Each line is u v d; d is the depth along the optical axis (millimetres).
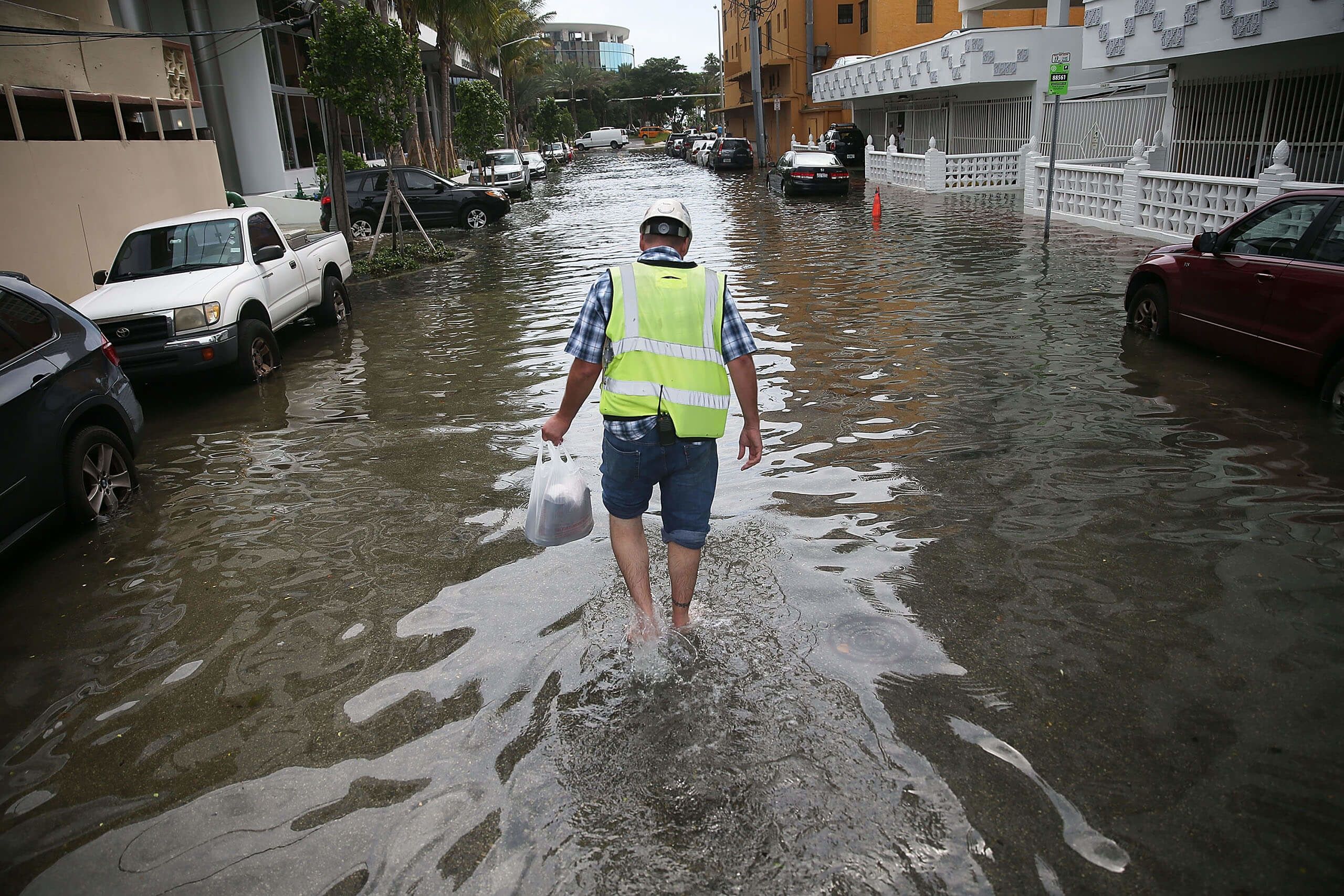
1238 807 2543
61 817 2793
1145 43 14586
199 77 23797
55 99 12695
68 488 5000
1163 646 3352
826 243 15781
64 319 5438
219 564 4539
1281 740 2814
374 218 22266
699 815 2598
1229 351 6832
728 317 3357
